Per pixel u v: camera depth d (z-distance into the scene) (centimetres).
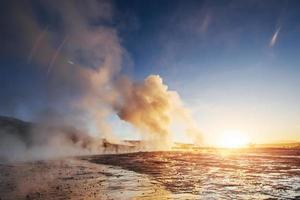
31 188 1780
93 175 2564
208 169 3033
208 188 1797
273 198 1480
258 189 1745
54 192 1642
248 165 3456
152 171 2898
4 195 1539
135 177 2403
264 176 2377
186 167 3294
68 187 1830
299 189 1734
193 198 1482
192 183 2014
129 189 1761
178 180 2178
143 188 1805
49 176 2467
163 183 2023
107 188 1798
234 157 5138
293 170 2817
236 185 1908
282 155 5747
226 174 2555
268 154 6316
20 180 2162
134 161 4412
